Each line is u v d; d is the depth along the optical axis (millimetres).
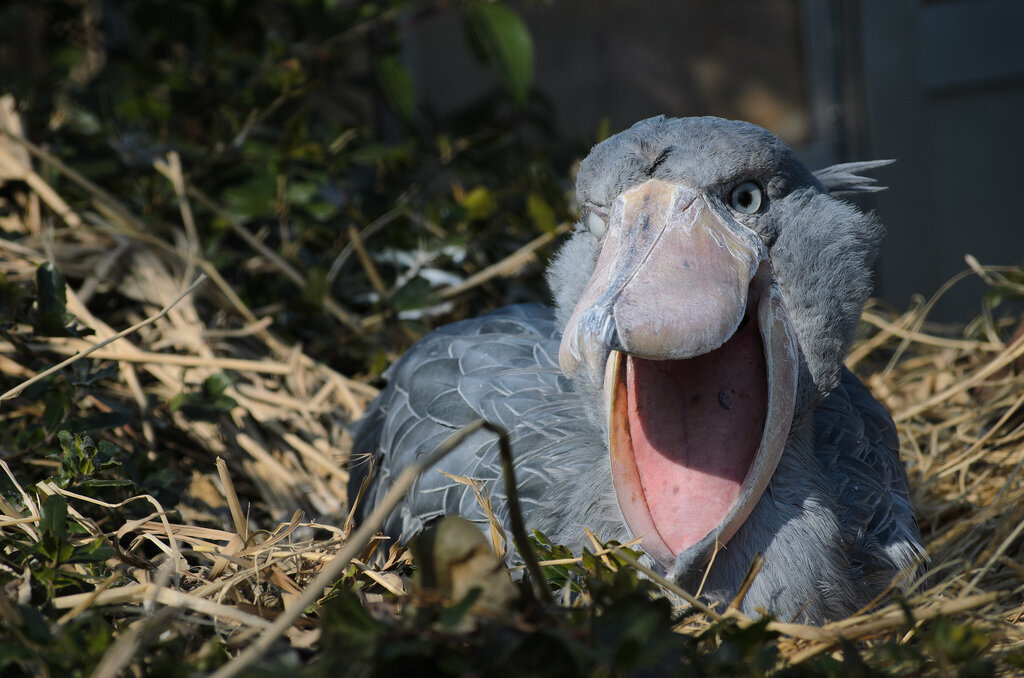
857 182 4332
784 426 3531
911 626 3092
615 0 11695
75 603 3240
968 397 6168
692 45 11758
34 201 6613
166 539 4250
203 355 5816
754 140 3562
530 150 8906
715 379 3650
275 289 6816
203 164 7086
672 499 3551
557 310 4109
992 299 6461
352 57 10703
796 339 3695
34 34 9117
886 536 4121
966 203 11539
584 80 11773
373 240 7453
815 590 3682
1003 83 11414
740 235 3504
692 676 2738
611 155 3611
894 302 11539
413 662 2641
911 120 11453
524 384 4547
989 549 3988
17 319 5027
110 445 4082
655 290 3234
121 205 6691
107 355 5379
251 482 5426
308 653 2967
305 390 5914
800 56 11688
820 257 3678
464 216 6961
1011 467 5277
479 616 2713
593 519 3824
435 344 5086
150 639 2865
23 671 2869
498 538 3791
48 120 7219
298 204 6910
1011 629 3404
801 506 3768
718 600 3611
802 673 2775
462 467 4316
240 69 8055
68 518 3734
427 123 10102
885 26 11367
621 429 3533
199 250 6488
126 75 8133
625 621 2656
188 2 8312
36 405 5148
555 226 6621
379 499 4789
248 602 3574
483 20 7816
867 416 4633
